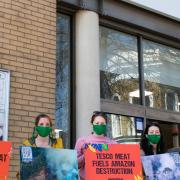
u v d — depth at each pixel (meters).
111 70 7.78
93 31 7.20
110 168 4.36
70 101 7.02
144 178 4.75
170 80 8.84
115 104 7.53
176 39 8.87
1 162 3.85
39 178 3.97
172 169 4.86
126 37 8.20
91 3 7.29
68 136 6.87
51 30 6.51
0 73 5.77
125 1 7.77
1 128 5.63
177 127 8.62
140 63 8.25
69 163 4.17
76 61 7.09
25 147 3.96
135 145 4.53
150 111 8.09
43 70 6.26
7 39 5.97
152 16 8.35
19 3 6.21
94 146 4.37
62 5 7.07
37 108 6.07
